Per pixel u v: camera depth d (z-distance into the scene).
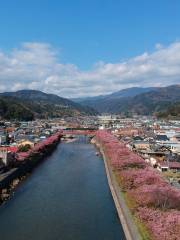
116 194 76.56
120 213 64.88
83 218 65.00
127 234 55.16
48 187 89.19
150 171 87.44
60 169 116.56
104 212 68.62
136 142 162.88
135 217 56.72
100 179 100.19
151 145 150.25
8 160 100.00
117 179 86.75
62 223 62.34
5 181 85.19
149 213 55.66
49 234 57.34
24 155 118.94
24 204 73.31
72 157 147.75
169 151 132.25
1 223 62.06
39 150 143.62
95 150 176.38
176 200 60.97
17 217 65.19
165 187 69.12
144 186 71.75
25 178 100.50
